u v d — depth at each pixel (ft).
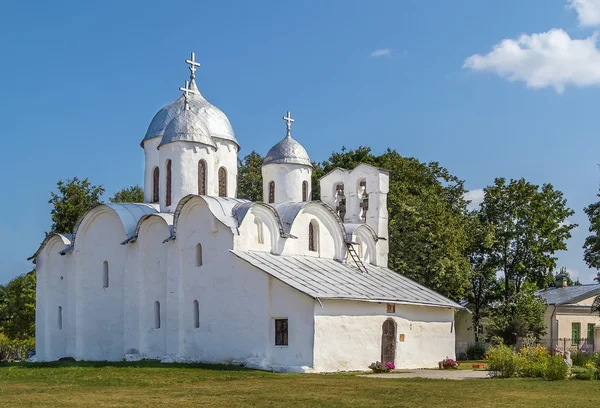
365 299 112.47
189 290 118.73
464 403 67.15
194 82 151.64
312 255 130.93
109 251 134.92
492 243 179.22
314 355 102.99
